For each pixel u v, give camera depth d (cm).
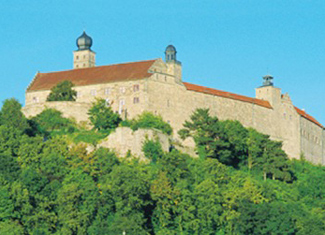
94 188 18162
